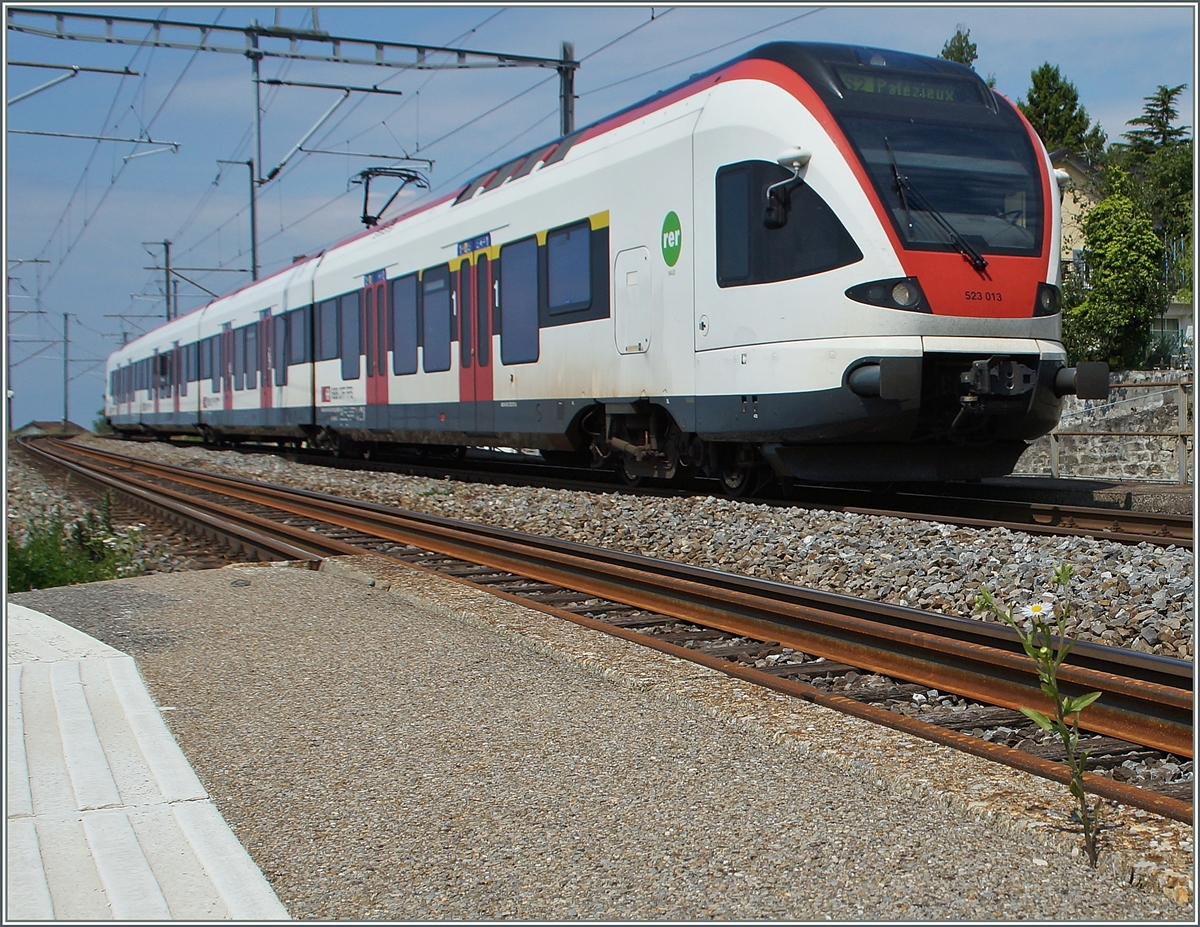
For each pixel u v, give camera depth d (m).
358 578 8.08
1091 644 4.99
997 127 10.70
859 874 3.06
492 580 8.51
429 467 18.84
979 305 9.91
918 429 10.37
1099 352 30.75
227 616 6.93
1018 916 2.81
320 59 18.89
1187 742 4.17
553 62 19.91
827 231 9.94
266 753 4.24
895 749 3.95
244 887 3.05
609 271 12.39
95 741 4.35
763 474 11.59
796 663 5.88
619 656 5.45
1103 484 12.77
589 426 13.55
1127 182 34.00
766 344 10.37
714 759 4.03
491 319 14.92
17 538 11.41
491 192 15.19
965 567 7.16
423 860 3.24
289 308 23.59
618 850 3.26
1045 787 3.56
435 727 4.52
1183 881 2.87
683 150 11.26
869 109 10.23
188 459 27.02
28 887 3.05
